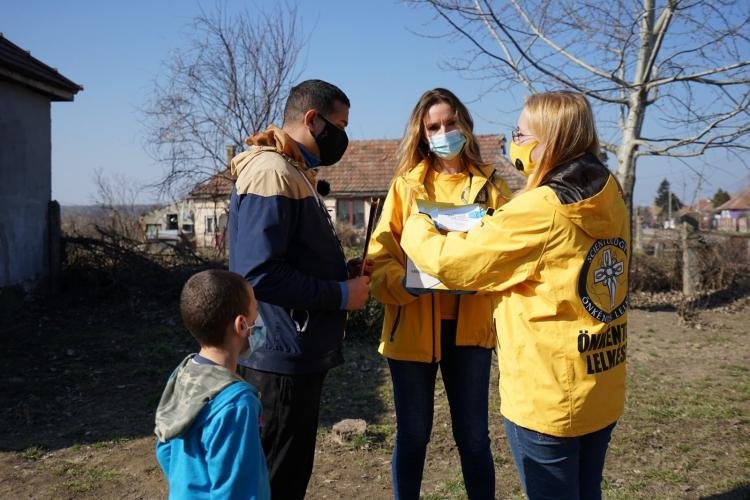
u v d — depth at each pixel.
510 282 2.38
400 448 3.19
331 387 6.35
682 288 12.59
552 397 2.33
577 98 2.42
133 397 6.05
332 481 4.23
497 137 26.72
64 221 15.50
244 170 2.63
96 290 10.05
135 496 4.04
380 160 28.38
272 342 2.64
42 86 10.02
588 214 2.27
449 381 3.21
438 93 3.25
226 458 2.05
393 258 3.15
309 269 2.71
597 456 2.48
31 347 7.68
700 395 6.04
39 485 4.18
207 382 2.13
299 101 2.81
